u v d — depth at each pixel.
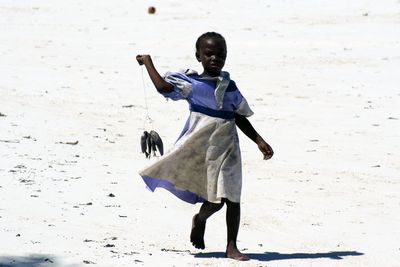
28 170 33.81
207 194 21.34
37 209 27.03
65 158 37.22
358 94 57.50
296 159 40.47
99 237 23.89
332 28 81.31
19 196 28.86
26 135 42.09
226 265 21.08
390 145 44.09
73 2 97.56
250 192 33.16
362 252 24.12
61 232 24.00
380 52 71.19
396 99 56.03
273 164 39.22
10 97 52.97
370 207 31.09
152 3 96.19
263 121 49.50
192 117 21.42
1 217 25.39
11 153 37.22
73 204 28.31
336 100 55.72
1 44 74.69
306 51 72.12
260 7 92.44
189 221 27.19
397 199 32.69
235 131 21.64
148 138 21.70
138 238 24.23
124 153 39.62
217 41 21.34
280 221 28.31
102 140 42.62
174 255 22.12
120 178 33.66
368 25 82.00
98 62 67.56
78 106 51.56
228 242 22.08
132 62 67.81
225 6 93.50
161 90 20.94
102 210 27.78
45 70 63.53
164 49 73.25
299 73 64.19
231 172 21.41
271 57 70.06
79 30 82.25
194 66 66.38
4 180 31.44
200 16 88.62
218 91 21.08
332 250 24.28
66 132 43.91
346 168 38.72
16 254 21.09
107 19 87.94
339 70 65.12
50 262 20.55
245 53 71.56
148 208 28.70
